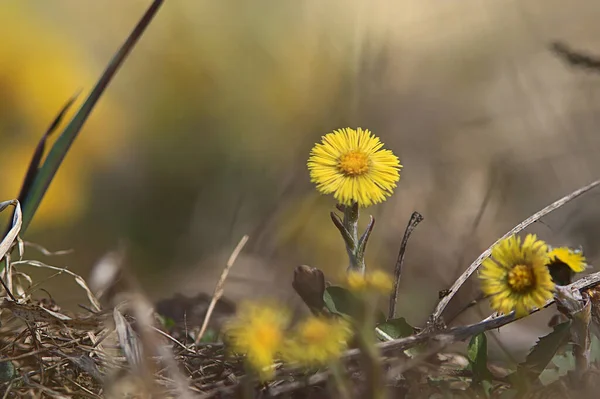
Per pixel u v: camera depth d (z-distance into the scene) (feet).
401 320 2.55
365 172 2.50
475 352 2.51
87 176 4.87
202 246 4.34
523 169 4.31
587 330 2.49
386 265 3.73
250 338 2.38
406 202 4.18
